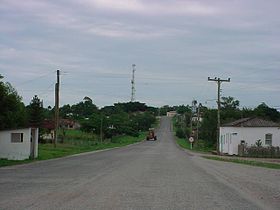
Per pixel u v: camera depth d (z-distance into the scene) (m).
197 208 12.04
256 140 61.94
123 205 12.35
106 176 21.75
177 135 148.88
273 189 16.92
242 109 95.69
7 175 22.27
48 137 84.75
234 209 11.98
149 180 19.80
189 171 25.77
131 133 144.25
